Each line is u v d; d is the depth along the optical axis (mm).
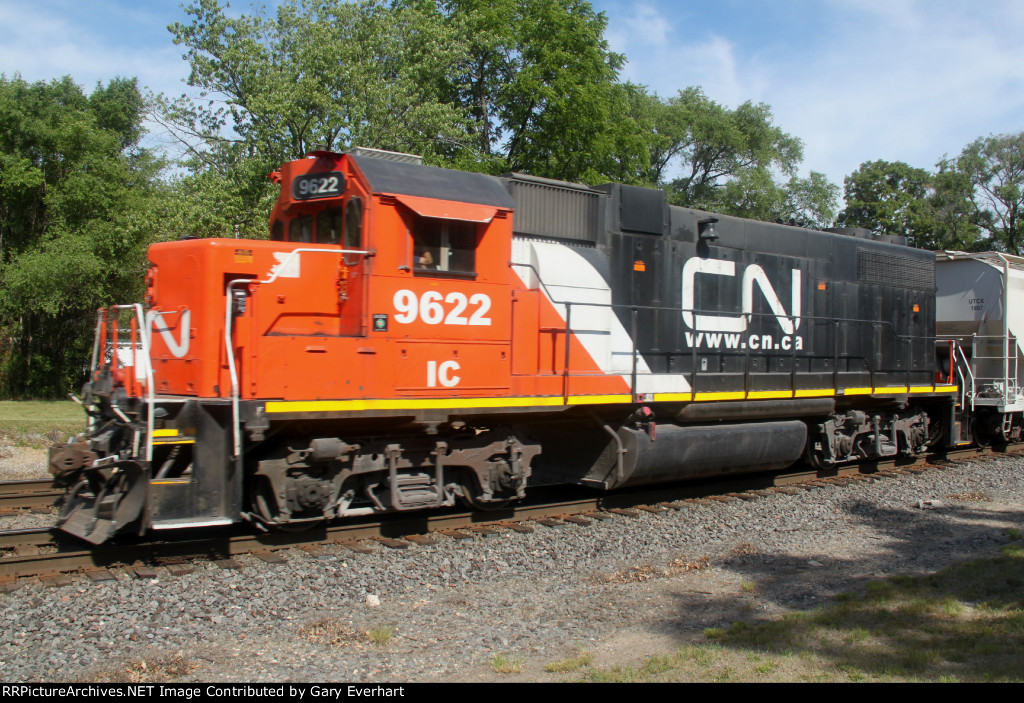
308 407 6719
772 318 11352
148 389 6320
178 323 7086
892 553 7703
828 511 9625
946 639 5098
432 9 24703
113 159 27719
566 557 7414
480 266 7812
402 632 5441
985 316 15023
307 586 6266
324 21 20391
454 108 26422
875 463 12969
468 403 7672
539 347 8398
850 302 12625
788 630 5316
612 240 9547
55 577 6133
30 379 26859
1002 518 9383
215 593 5961
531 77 25609
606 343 9102
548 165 27297
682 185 49906
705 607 6043
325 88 19500
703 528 8570
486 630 5500
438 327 7512
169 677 4605
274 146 19312
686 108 46281
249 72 19984
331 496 7266
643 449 9094
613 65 29672
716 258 10734
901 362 13414
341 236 7496
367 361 7094
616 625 5621
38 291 23297
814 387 11414
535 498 9953
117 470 6574
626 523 8617
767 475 11883
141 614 5516
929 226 48250
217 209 19062
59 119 26891
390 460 7574
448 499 8078
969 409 14594
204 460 6480
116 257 25594
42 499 8766
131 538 7223
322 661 4887
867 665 4656
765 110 47844
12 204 26484
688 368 10266
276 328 6863
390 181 7223
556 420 9180
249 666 4789
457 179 7840
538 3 26219
